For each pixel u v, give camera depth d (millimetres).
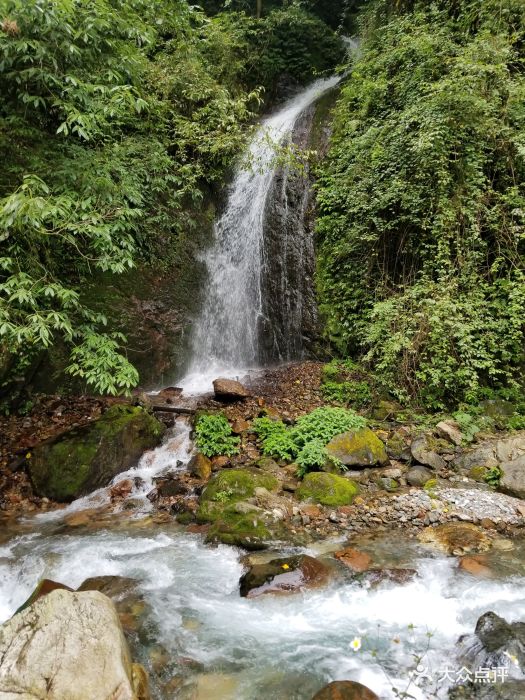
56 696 2115
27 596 3508
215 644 2959
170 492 4984
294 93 13219
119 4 5250
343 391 7066
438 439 5660
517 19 6922
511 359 6164
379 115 8359
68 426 5906
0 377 5715
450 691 2564
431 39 7320
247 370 8766
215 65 10227
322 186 8906
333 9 15016
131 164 6371
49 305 4828
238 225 9609
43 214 3711
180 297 8242
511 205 6258
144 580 3629
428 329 6176
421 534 4160
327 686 2508
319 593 3428
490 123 6215
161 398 7039
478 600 3309
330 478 4863
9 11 3947
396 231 7387
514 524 4207
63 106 4574
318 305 8570
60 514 4730
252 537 4090
